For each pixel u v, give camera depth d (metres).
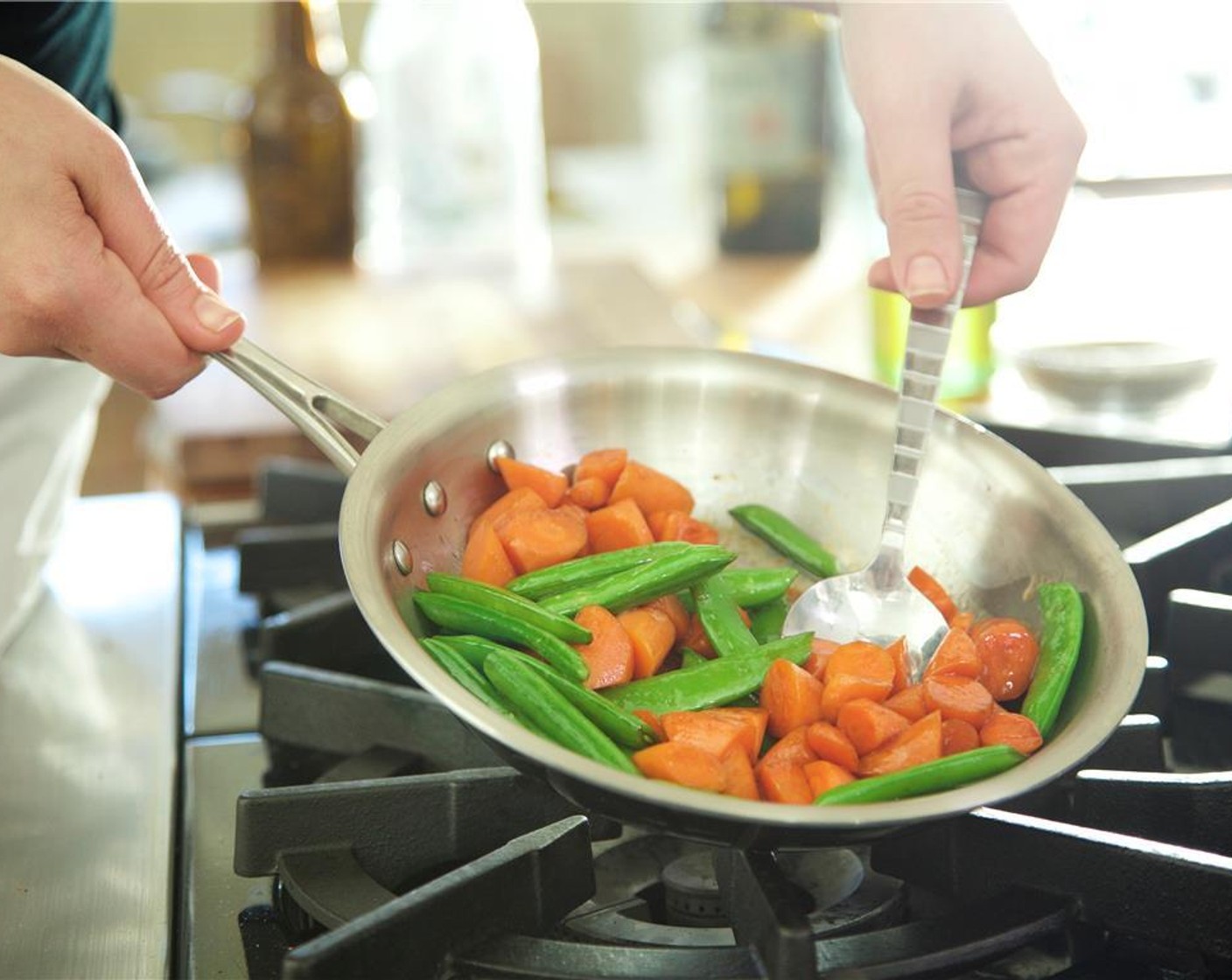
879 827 0.48
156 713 0.75
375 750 0.68
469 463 0.70
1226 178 1.12
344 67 1.56
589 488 0.72
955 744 0.59
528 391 0.73
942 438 0.72
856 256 1.62
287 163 1.49
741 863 0.51
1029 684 0.63
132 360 0.65
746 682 0.63
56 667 0.80
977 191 0.76
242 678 0.79
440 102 1.60
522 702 0.57
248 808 0.58
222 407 1.16
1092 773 0.60
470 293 1.44
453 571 0.68
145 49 1.97
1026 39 0.74
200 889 0.60
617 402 0.75
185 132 2.02
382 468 0.62
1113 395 1.05
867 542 0.74
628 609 0.67
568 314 1.37
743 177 1.62
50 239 0.62
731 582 0.71
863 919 0.57
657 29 2.05
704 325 1.34
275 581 0.86
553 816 0.59
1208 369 1.06
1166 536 0.78
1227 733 0.71
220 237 1.63
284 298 1.42
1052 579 0.66
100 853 0.63
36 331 0.64
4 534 0.81
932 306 0.66
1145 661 0.57
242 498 1.14
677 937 0.55
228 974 0.55
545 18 2.05
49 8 0.87
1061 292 1.23
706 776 0.54
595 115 2.11
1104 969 0.55
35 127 0.61
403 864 0.59
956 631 0.63
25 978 0.55
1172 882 0.53
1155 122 1.39
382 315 1.37
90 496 1.23
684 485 0.77
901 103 0.70
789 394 0.75
